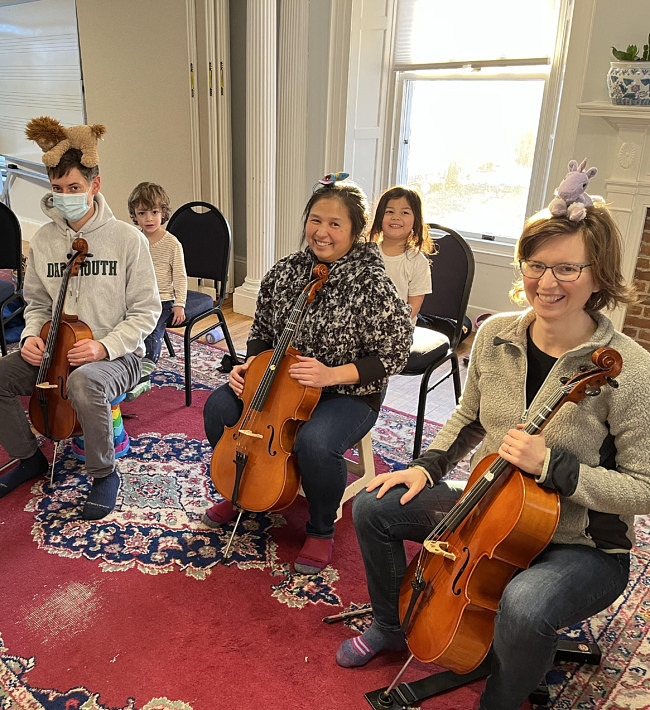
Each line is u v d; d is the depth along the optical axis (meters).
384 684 1.42
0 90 6.06
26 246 5.93
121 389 2.04
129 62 4.31
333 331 1.75
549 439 1.20
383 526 1.33
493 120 3.66
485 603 1.16
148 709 1.33
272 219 3.88
